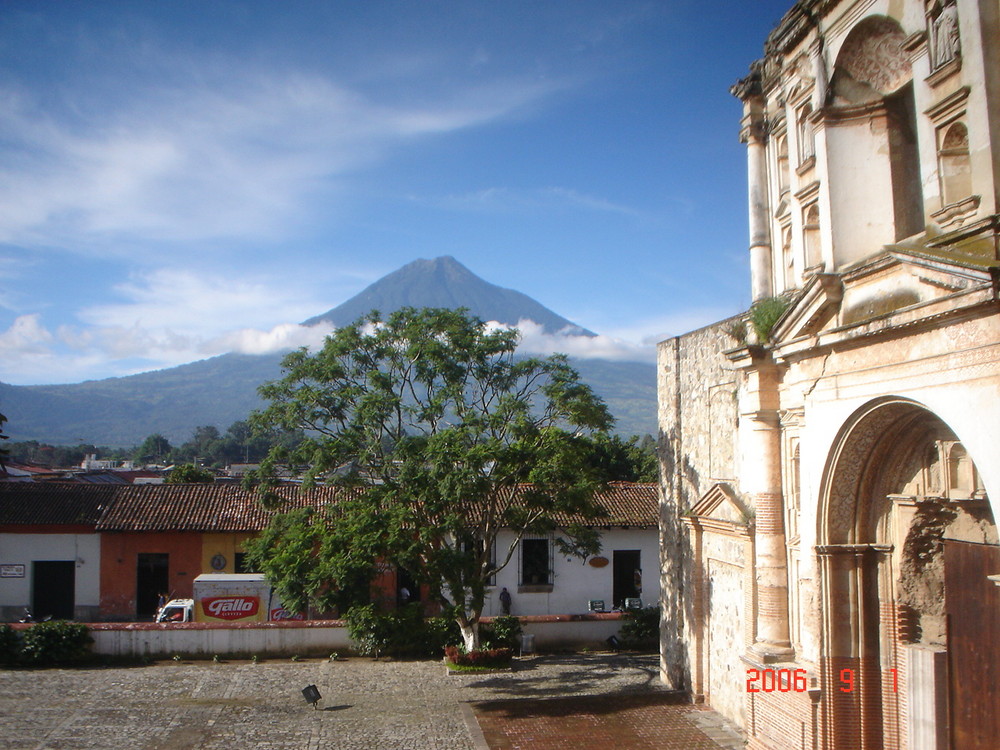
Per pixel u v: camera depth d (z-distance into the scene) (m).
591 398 22.69
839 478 12.22
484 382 23.48
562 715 18.55
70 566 31.70
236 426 142.38
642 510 33.00
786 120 14.38
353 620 23.45
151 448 137.00
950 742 11.41
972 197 9.67
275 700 20.28
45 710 19.00
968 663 11.05
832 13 12.31
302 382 23.36
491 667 23.78
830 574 12.35
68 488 33.78
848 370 11.60
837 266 11.92
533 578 32.19
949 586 11.49
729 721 17.58
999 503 8.66
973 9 9.63
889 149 12.22
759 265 15.52
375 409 21.05
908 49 10.98
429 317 23.28
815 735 12.39
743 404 15.27
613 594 32.44
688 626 19.94
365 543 19.64
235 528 31.59
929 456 11.38
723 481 17.72
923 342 9.96
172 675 22.88
